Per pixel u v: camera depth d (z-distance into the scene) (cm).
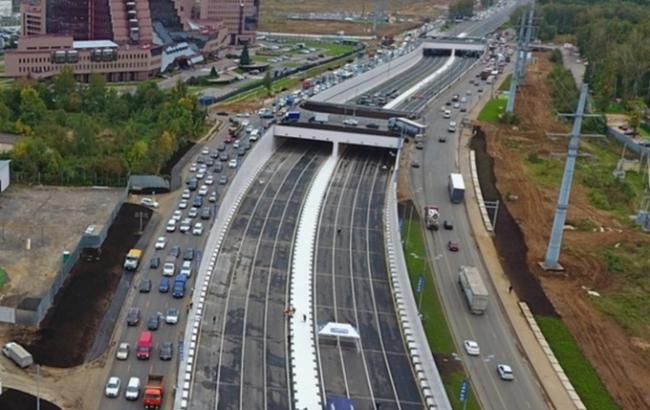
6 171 15875
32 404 8800
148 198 15975
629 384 10262
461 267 12812
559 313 12056
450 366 10275
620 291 13075
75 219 14488
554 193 17900
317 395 9425
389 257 13800
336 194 17312
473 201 16812
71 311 11031
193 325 10756
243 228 14688
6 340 10106
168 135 18762
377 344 10762
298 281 12506
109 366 9775
